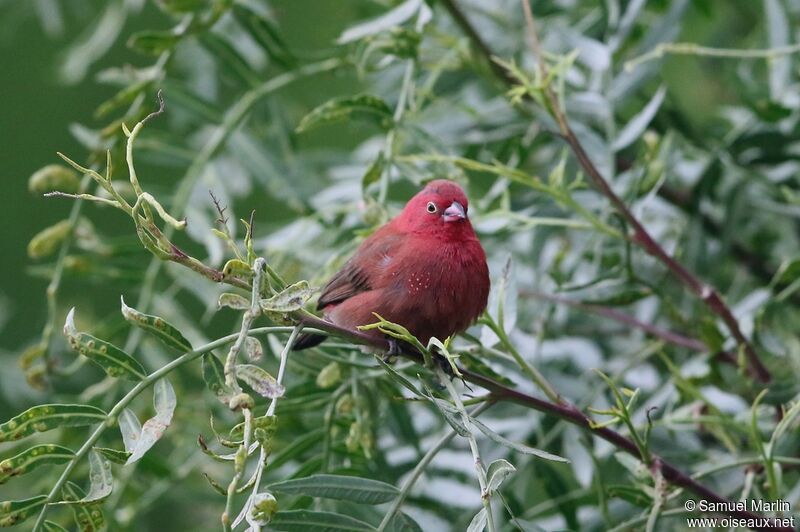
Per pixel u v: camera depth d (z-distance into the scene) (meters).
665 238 11.98
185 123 12.73
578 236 11.58
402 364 9.74
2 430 6.56
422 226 9.43
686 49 10.56
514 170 9.68
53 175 10.95
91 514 6.76
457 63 11.41
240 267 6.59
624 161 12.34
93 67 17.44
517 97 9.80
